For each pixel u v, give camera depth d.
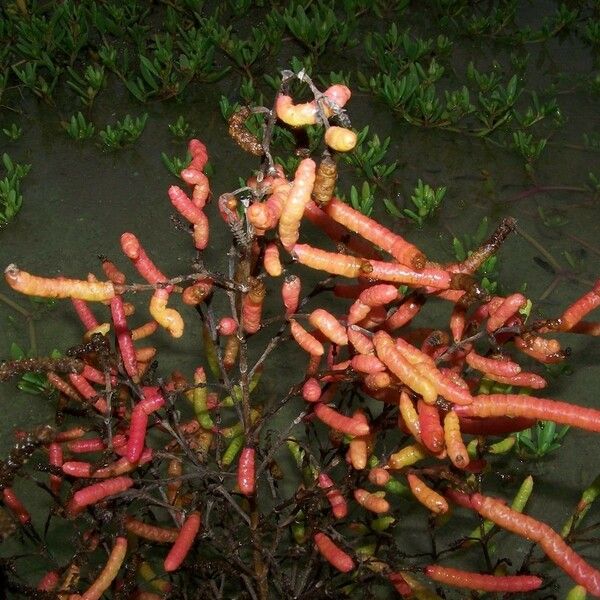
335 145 0.19
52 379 0.29
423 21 0.77
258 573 0.31
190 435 0.32
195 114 0.66
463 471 0.31
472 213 0.57
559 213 0.57
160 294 0.24
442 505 0.24
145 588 0.35
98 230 0.55
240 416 0.28
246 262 0.24
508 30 0.76
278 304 0.49
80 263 0.53
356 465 0.26
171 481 0.27
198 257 0.26
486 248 0.24
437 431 0.23
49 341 0.47
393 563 0.29
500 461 0.41
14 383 0.44
